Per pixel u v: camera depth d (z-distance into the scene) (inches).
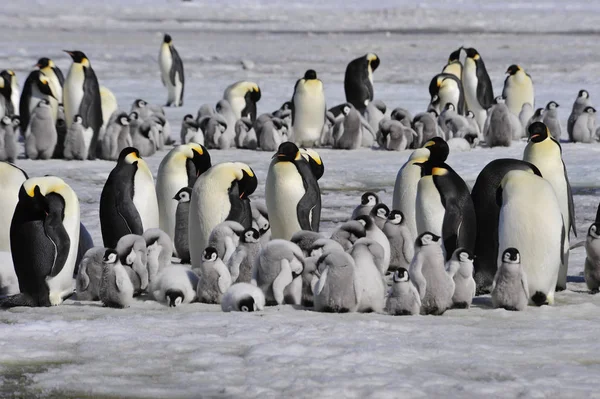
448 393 310.8
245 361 347.6
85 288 471.8
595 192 832.3
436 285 426.9
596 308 447.8
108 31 2925.7
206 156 601.6
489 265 498.3
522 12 3814.0
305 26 3253.0
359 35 2869.1
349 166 996.6
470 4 4276.6
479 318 423.5
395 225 524.7
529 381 322.3
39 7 3772.1
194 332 390.3
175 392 316.8
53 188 461.4
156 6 3964.1
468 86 1408.7
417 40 2679.6
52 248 454.6
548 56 2217.0
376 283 435.8
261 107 1451.8
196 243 555.5
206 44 2541.8
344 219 708.7
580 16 3634.4
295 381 322.7
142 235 501.4
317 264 437.4
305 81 1168.2
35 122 1020.5
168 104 1563.7
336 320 413.4
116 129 1035.3
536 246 451.2
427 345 367.9
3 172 523.5
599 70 1939.0
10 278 490.6
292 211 584.7
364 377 325.4
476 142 1145.4
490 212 494.6
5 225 523.8
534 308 450.3
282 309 442.6
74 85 1034.7
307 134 1177.4
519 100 1380.4
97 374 335.9
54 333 390.0
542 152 508.7
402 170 586.6
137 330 394.6
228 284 458.6
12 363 350.9
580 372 332.5
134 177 537.3
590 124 1169.4
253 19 3543.3
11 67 1934.1
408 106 1446.9
